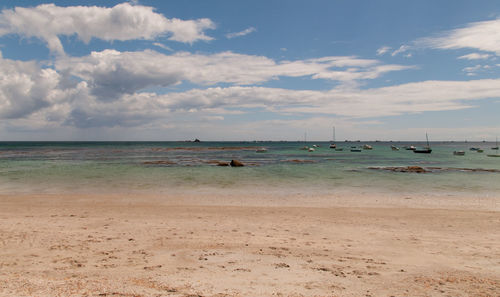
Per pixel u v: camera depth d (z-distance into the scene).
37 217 12.36
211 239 9.38
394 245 9.05
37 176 29.31
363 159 60.91
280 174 32.22
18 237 9.07
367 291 5.59
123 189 21.67
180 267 6.80
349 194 19.78
